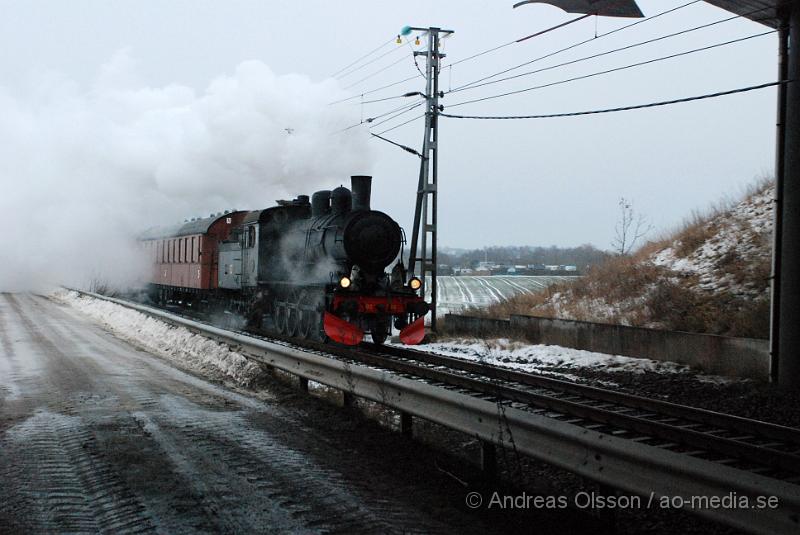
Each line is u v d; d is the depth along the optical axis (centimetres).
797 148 1030
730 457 621
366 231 1536
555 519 502
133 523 479
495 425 558
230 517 491
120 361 1270
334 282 1561
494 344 1622
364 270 1554
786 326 1030
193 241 2528
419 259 1944
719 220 1884
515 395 878
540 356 1434
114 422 774
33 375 1092
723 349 1153
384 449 681
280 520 486
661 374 1178
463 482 580
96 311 2433
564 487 579
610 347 1384
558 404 815
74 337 1688
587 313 1675
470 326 1847
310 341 1537
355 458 647
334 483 570
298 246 1814
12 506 512
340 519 489
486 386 932
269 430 750
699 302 1435
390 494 547
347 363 814
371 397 751
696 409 808
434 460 644
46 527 472
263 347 1074
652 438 689
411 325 1516
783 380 1027
